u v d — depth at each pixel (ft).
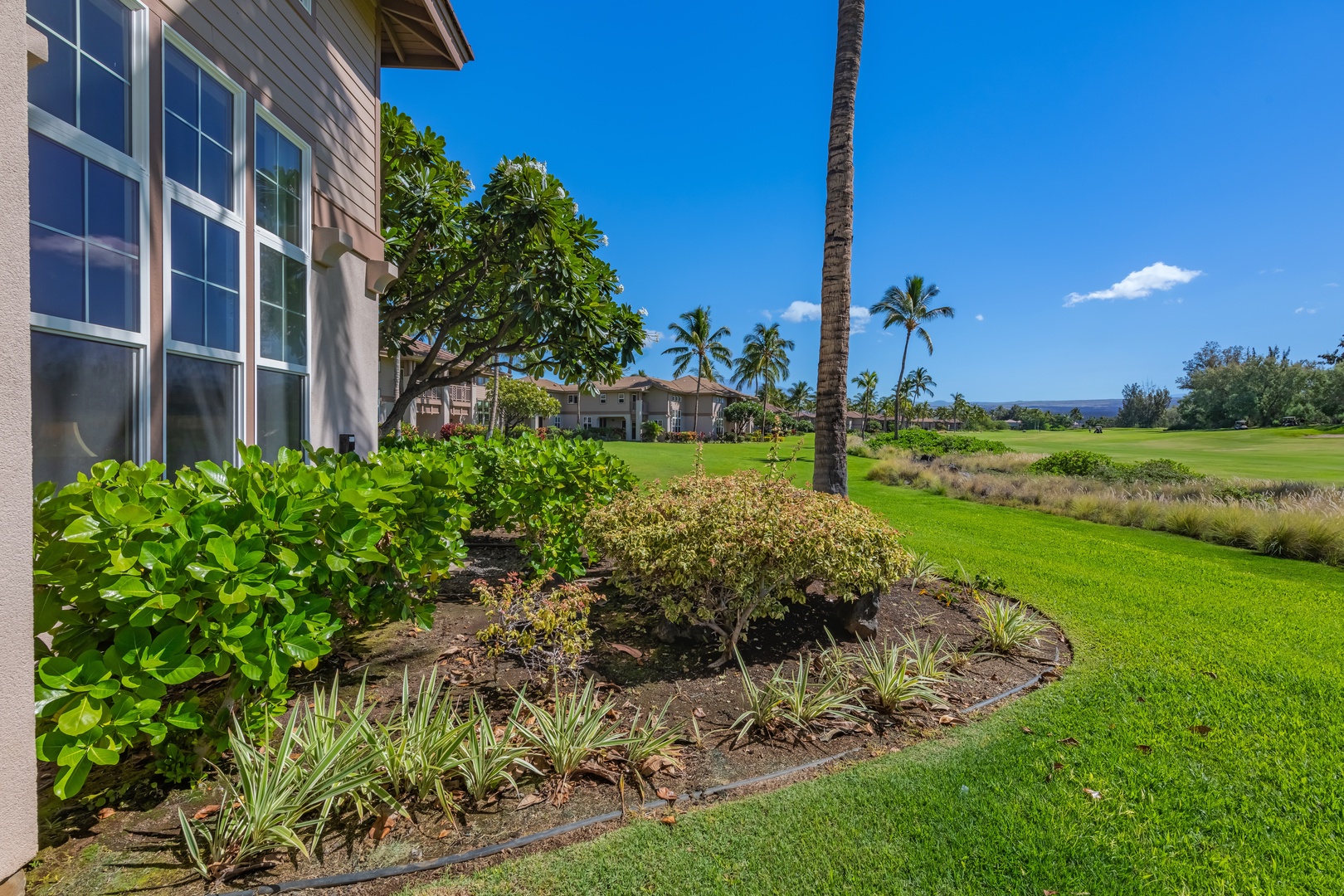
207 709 9.32
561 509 18.24
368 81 21.35
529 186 27.89
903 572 13.93
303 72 17.22
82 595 7.03
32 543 6.34
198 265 12.96
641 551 12.38
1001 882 6.63
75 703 6.45
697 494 15.01
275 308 16.03
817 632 14.40
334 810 7.54
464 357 33.58
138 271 11.29
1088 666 13.01
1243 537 30.27
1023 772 8.79
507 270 30.55
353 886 6.38
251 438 14.55
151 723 7.00
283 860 6.68
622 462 24.03
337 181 19.17
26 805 5.98
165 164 12.10
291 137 16.61
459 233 29.73
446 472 13.01
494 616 14.83
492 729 9.27
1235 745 9.60
